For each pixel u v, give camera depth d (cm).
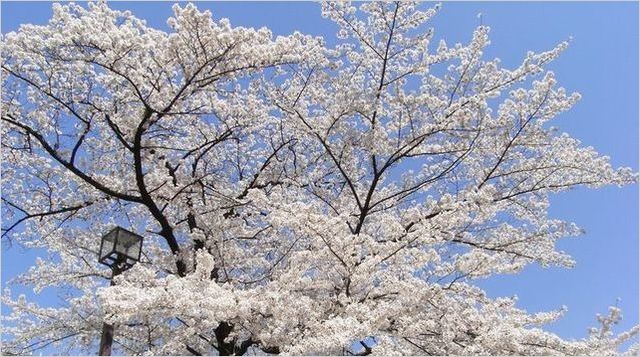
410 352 688
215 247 912
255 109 951
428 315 703
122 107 896
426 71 927
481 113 908
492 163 980
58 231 1009
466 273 740
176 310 592
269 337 654
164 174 907
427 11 892
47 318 984
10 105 878
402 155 915
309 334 645
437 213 825
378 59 929
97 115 892
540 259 948
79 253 1040
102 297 559
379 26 903
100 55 795
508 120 913
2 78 861
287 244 938
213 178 1038
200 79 855
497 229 972
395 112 938
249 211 985
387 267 753
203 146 959
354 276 689
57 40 761
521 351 645
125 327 867
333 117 933
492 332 639
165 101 876
